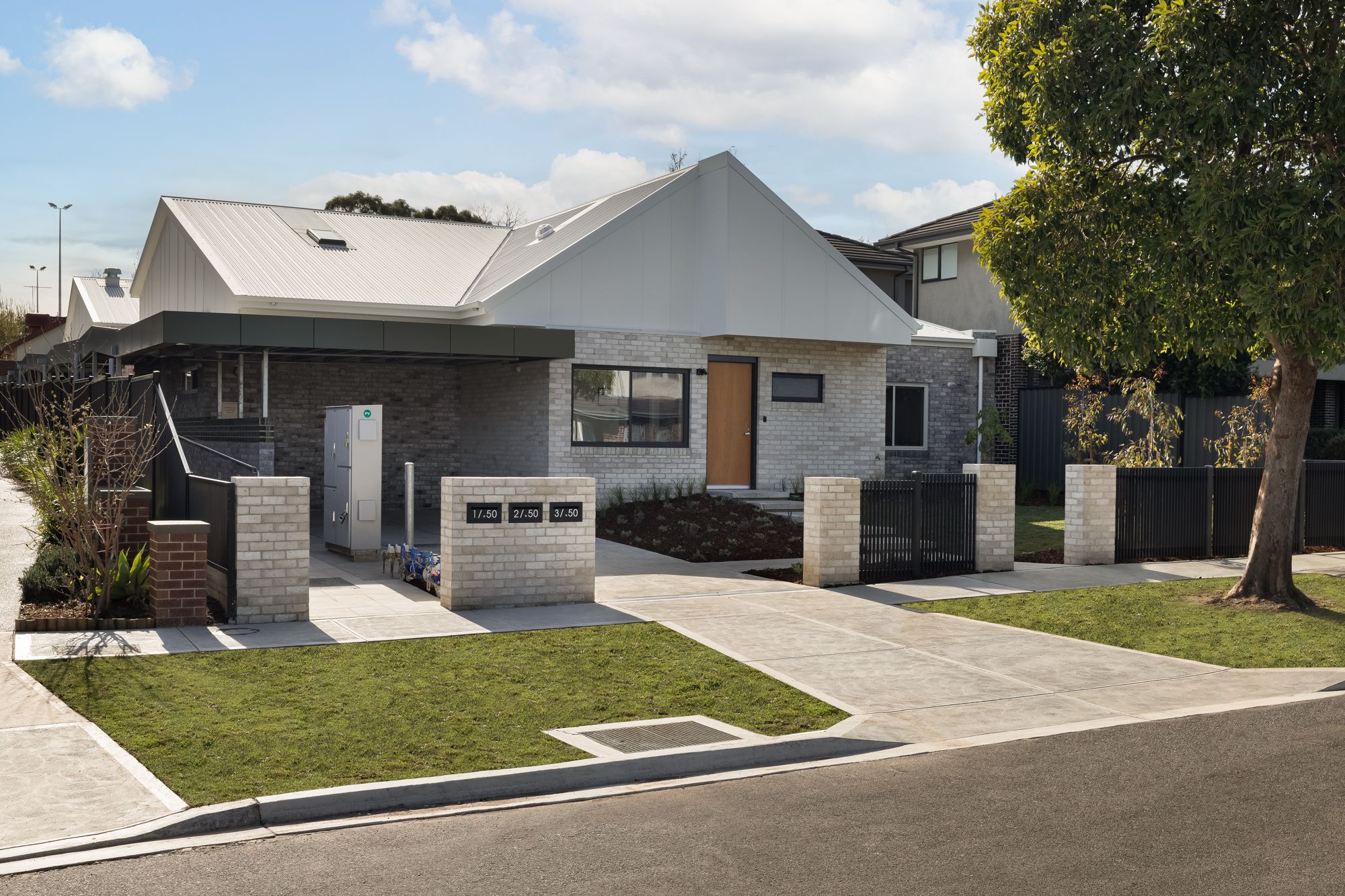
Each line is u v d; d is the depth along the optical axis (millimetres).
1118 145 12836
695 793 6820
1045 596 13617
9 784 6445
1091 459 23188
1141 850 5734
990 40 13914
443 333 18297
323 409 22203
